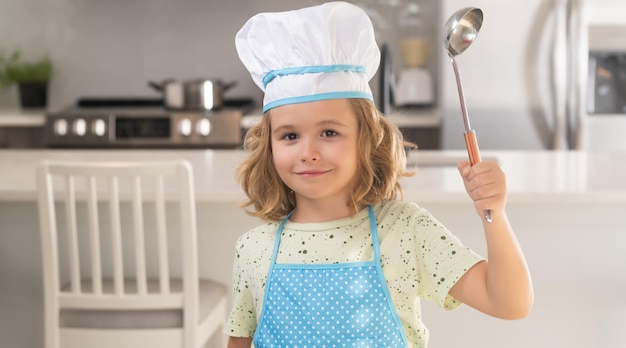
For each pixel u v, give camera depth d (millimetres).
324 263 1214
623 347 2547
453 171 2766
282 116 1175
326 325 1194
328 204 1242
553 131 4105
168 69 4891
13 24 4891
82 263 2617
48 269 2223
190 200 2164
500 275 1094
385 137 1234
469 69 4105
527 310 1113
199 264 2582
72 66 4910
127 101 4852
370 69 1216
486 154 3148
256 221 2555
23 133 4402
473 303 1153
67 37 4895
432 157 3115
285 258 1237
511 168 2803
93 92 4922
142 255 2199
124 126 4273
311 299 1204
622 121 4078
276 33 1171
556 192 2367
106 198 2453
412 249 1208
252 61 1226
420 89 4555
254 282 1266
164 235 2191
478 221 2496
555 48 4066
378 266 1200
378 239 1220
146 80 4902
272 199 1272
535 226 2502
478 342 2553
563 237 2504
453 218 2502
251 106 4676
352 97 1167
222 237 2568
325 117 1153
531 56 4082
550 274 2521
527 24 4070
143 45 4887
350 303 1193
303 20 1151
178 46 4875
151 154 3219
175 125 4238
